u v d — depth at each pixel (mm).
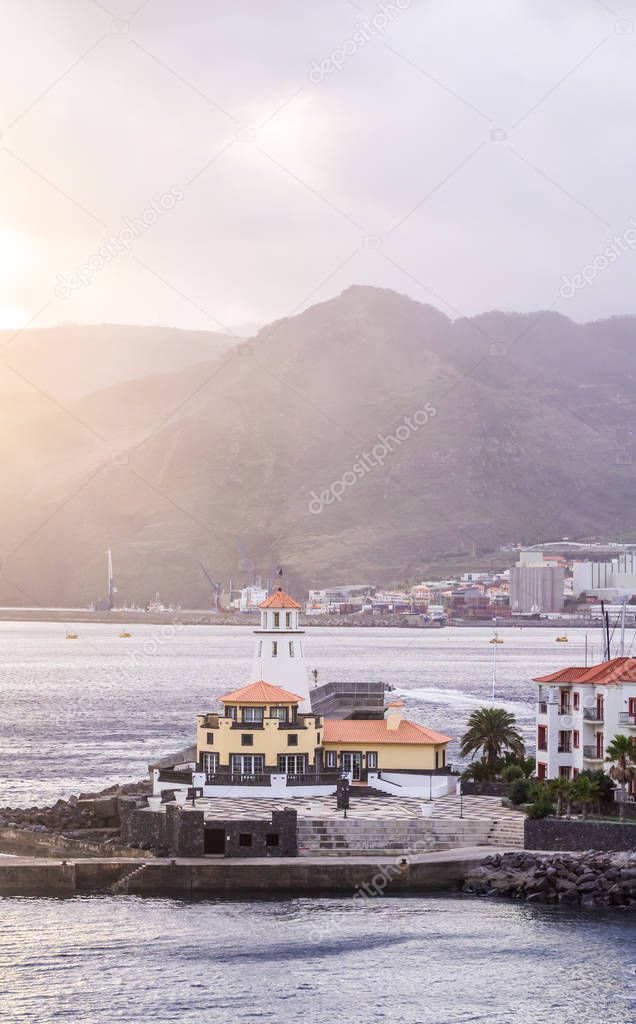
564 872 123688
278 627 162625
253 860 127875
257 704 154375
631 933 113062
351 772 158250
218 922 115812
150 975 103250
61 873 126125
